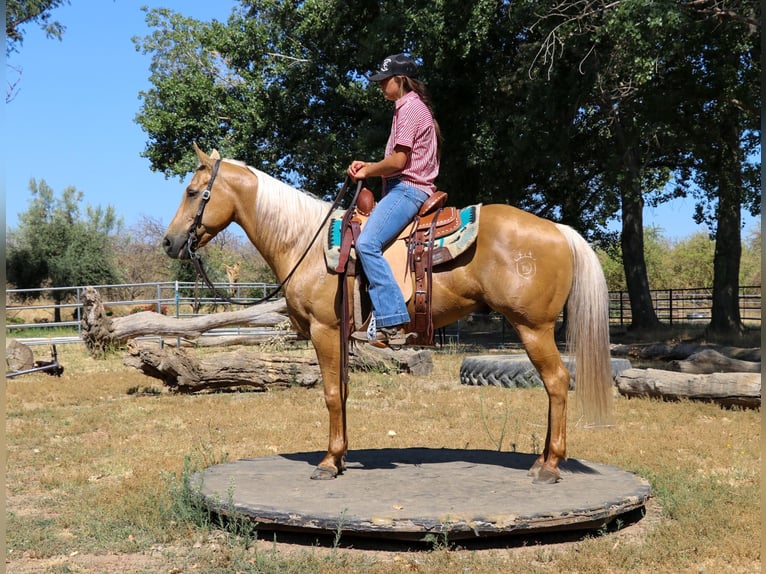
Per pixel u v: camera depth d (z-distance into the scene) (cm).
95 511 513
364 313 504
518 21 1791
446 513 419
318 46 2436
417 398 1043
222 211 538
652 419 844
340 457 521
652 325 2266
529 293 476
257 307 1499
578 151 2325
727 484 551
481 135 1941
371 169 498
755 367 1032
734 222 2133
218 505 450
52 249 3594
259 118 2391
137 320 1393
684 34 1636
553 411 494
